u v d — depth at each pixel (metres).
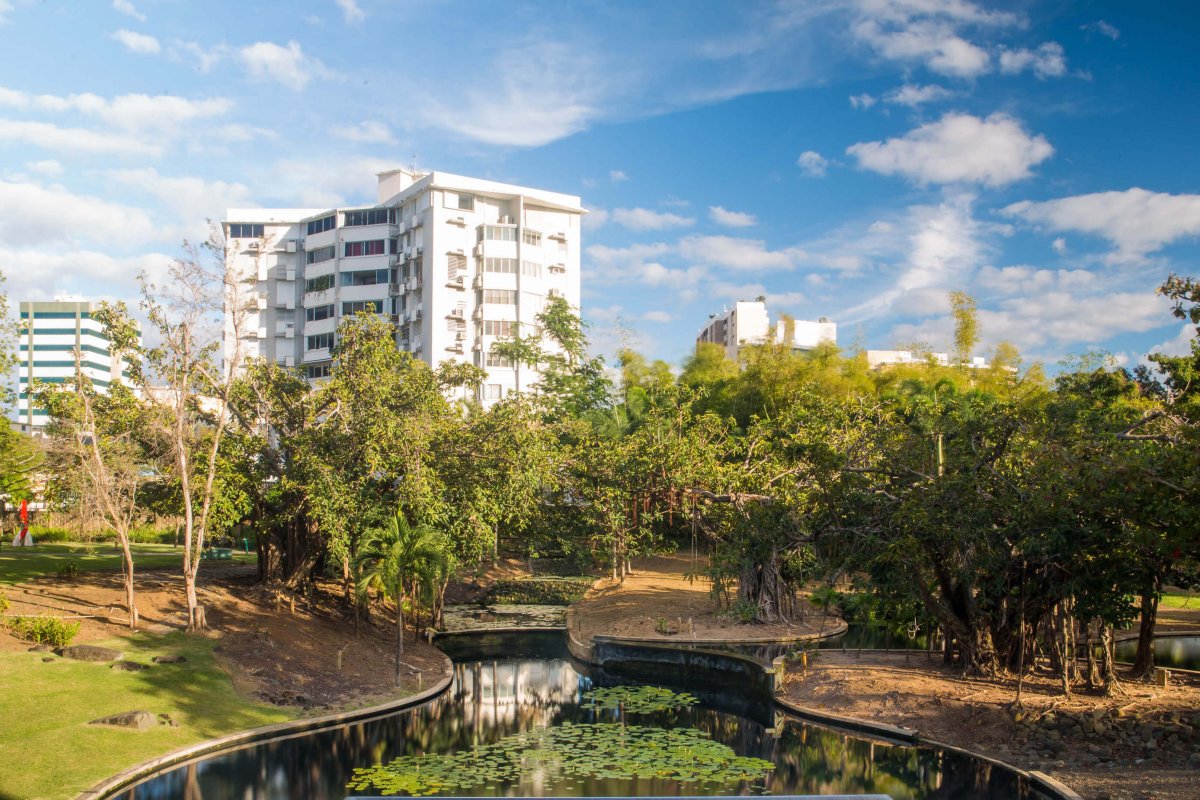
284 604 31.69
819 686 25.67
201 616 26.97
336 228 83.25
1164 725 19.53
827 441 28.83
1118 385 24.62
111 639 25.05
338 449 29.05
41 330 133.12
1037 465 21.19
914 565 24.22
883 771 19.16
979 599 24.91
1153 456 17.64
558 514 41.91
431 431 30.34
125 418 29.33
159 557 45.53
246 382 31.14
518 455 31.31
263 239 28.56
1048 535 20.47
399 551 26.94
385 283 81.88
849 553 26.31
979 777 18.62
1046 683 23.69
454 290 77.81
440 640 37.00
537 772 18.92
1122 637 34.78
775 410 57.03
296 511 30.17
